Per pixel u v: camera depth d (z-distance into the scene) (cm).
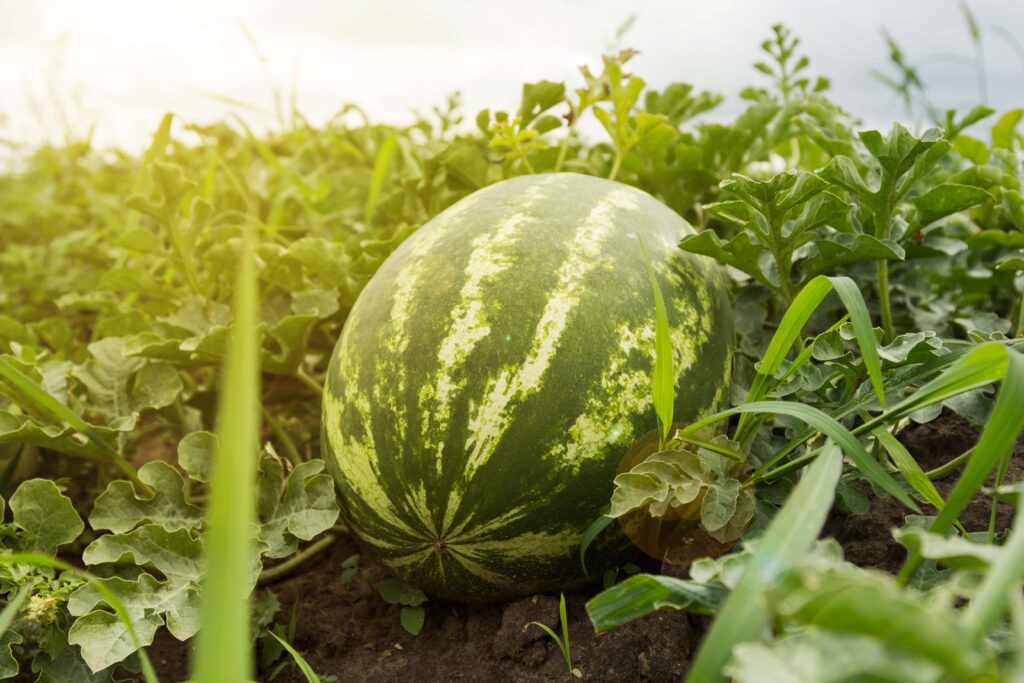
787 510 102
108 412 211
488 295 164
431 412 158
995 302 254
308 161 451
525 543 162
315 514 171
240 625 71
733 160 289
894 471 173
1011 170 245
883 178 178
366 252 247
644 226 184
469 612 184
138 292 253
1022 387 112
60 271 377
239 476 69
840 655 79
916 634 76
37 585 160
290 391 247
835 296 224
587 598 175
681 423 167
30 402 199
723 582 105
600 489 160
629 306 166
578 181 196
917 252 212
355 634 190
